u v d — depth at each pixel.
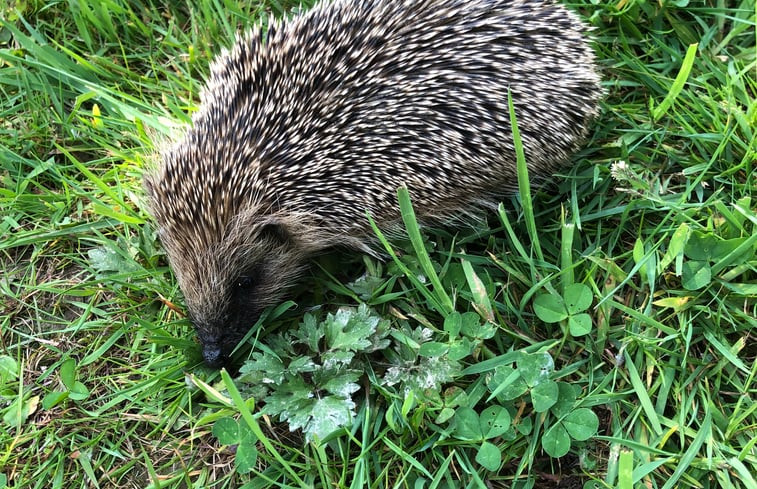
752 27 0.46
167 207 0.39
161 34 0.49
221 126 0.39
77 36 0.49
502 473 0.36
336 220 0.40
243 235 0.39
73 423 0.38
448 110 0.39
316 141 0.39
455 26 0.39
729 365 0.38
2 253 0.43
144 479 0.37
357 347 0.36
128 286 0.41
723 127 0.42
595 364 0.38
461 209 0.41
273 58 0.40
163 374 0.38
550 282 0.40
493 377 0.36
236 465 0.35
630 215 0.42
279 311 0.39
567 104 0.40
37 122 0.46
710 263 0.38
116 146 0.46
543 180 0.43
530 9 0.40
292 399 0.36
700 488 0.35
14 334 0.41
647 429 0.36
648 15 0.46
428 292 0.38
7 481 0.37
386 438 0.35
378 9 0.39
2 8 0.48
